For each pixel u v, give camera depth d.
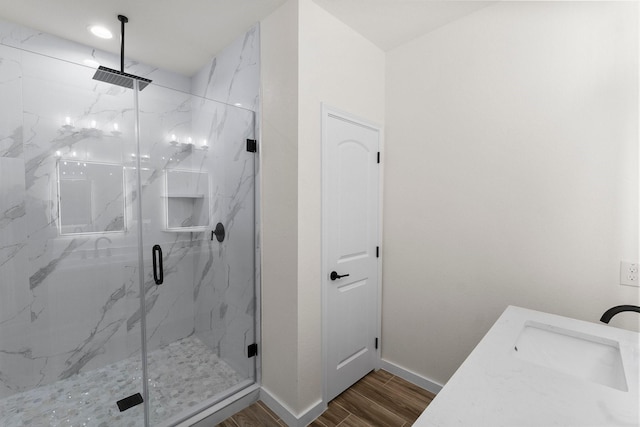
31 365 1.45
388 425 1.80
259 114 2.01
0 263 1.38
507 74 1.74
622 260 1.42
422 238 2.15
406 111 2.22
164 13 1.89
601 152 1.46
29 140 1.42
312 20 1.78
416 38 2.15
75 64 1.52
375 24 2.00
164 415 1.75
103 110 1.60
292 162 1.76
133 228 1.70
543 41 1.62
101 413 1.59
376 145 2.29
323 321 1.90
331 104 1.91
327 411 1.91
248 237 2.05
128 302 1.69
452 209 1.99
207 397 1.90
